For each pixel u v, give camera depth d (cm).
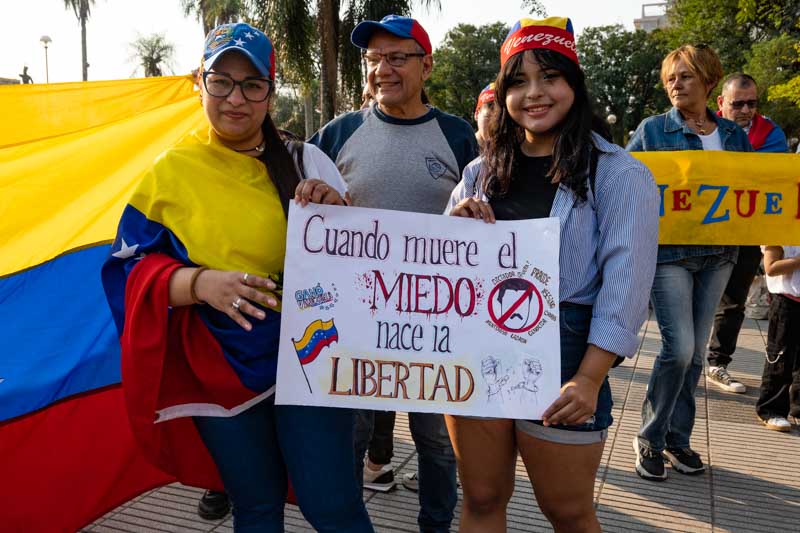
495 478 226
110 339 319
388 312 215
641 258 203
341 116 321
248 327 196
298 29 1405
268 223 212
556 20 212
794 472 387
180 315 209
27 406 297
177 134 347
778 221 390
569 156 209
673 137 400
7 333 308
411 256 216
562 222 211
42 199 328
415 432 289
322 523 216
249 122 214
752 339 702
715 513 340
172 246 210
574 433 210
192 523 323
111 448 311
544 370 209
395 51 293
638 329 205
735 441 432
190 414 214
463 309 215
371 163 300
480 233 216
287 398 207
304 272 211
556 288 210
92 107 347
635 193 204
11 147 331
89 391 311
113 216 330
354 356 213
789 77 3416
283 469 225
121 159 340
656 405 369
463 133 309
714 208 387
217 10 1584
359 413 297
